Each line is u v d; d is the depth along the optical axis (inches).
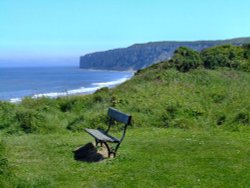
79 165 396.2
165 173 361.7
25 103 776.3
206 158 411.2
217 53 1094.4
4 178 326.3
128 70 7495.1
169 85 846.5
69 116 658.8
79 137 544.1
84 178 354.0
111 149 436.8
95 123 600.4
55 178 355.3
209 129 578.6
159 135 543.2
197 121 611.5
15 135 560.4
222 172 363.9
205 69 1024.2
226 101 716.0
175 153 435.2
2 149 367.6
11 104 634.8
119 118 443.8
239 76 960.9
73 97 800.3
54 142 506.3
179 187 327.9
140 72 1179.9
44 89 3006.9
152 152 440.1
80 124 603.5
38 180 341.7
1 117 583.2
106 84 3528.5
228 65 1063.6
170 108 640.4
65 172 373.7
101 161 405.7
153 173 361.4
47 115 625.6
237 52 1107.3
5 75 6806.1
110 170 374.9
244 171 366.3
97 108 717.3
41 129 581.6
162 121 613.6
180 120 605.0
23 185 325.4
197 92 774.5
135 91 808.3
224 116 613.3
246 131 554.3
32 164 403.9
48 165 399.5
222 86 860.0
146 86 851.4
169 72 967.0
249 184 333.4
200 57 1090.1
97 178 352.5
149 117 626.2
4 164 340.5
